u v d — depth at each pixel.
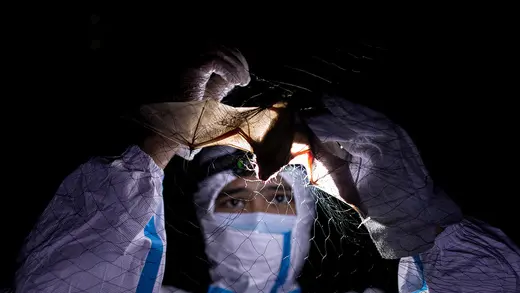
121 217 1.06
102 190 1.07
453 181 1.46
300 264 1.39
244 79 1.27
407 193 1.11
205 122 1.11
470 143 1.45
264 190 1.38
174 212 1.42
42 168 1.73
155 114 1.13
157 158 1.16
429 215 1.12
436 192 1.15
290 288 1.37
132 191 1.09
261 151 1.04
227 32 1.45
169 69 1.27
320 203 1.46
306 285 1.44
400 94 1.29
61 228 1.03
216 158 1.40
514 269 1.14
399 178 1.11
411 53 1.40
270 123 1.07
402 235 1.13
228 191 1.39
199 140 1.09
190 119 1.11
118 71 1.48
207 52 1.25
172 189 1.44
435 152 1.39
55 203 1.07
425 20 1.44
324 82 1.27
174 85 1.24
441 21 1.45
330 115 1.12
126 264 1.07
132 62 1.45
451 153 1.43
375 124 1.11
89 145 1.32
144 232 1.15
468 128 1.44
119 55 1.52
